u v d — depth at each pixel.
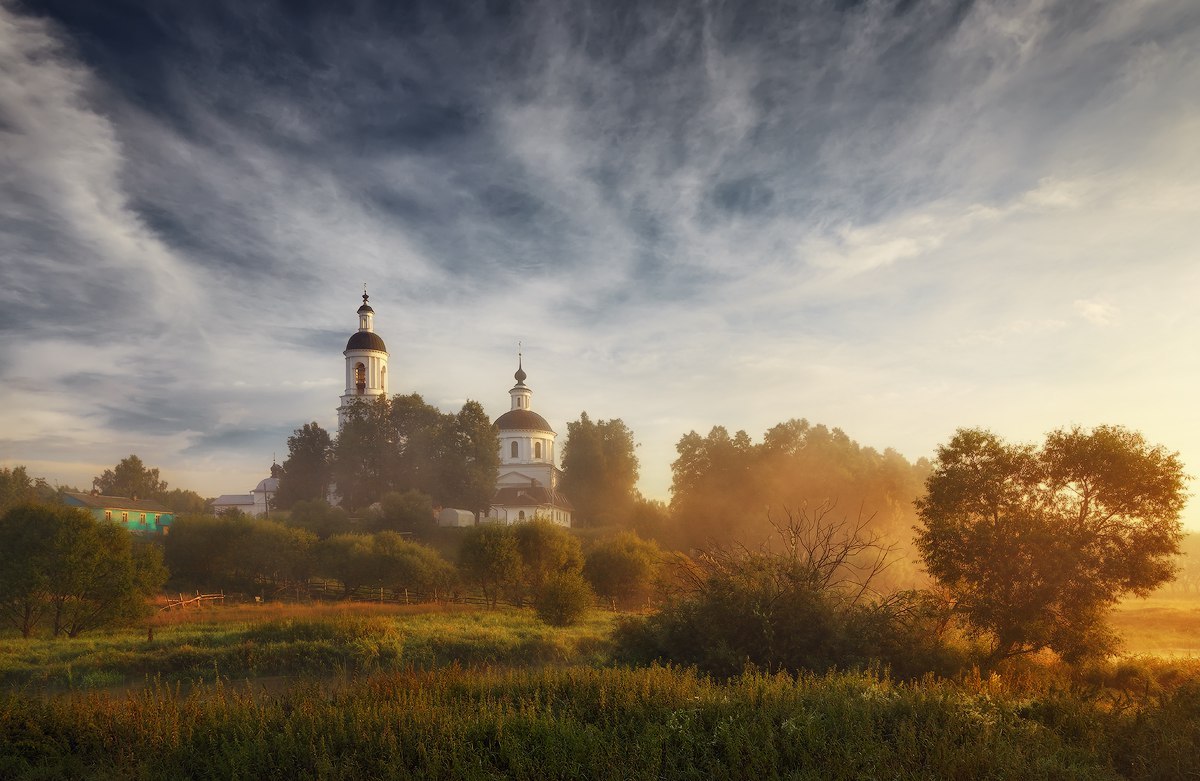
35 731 12.02
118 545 34.84
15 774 10.94
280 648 23.86
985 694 12.62
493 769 9.65
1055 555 20.33
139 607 34.03
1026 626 20.30
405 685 13.97
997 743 9.34
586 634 28.70
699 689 12.76
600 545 50.69
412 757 10.29
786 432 77.56
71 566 31.89
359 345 111.00
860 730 9.93
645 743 9.81
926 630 17.98
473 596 51.81
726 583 17.61
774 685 12.55
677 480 80.94
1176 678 19.41
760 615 16.64
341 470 98.94
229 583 58.06
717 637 17.02
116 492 152.38
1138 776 9.19
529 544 46.44
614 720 11.51
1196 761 9.20
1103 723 10.92
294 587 57.03
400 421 102.94
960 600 21.58
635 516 83.56
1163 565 20.38
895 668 16.64
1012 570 20.67
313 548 57.25
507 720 11.03
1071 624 20.47
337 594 55.66
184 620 35.66
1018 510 21.78
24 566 31.75
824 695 11.72
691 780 9.13
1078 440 21.41
